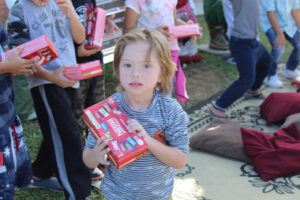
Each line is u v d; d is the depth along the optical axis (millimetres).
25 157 2020
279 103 3697
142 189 1479
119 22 4012
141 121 1459
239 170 2914
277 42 4238
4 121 1765
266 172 2764
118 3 3975
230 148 3088
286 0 4387
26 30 2004
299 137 3041
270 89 4715
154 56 1386
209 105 4172
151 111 1467
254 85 4285
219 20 5977
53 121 2152
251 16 3365
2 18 2021
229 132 3293
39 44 1788
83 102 2664
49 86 2109
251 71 3510
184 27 2906
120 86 1581
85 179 2270
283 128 3158
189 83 4918
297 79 4789
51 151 2217
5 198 1811
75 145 2221
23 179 2053
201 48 6508
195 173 2877
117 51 1441
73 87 2303
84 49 2355
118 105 1499
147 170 1460
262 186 2686
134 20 2859
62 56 2168
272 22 4172
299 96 3715
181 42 5262
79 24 2234
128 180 1474
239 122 3781
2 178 1778
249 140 2988
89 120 1408
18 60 1745
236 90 3586
